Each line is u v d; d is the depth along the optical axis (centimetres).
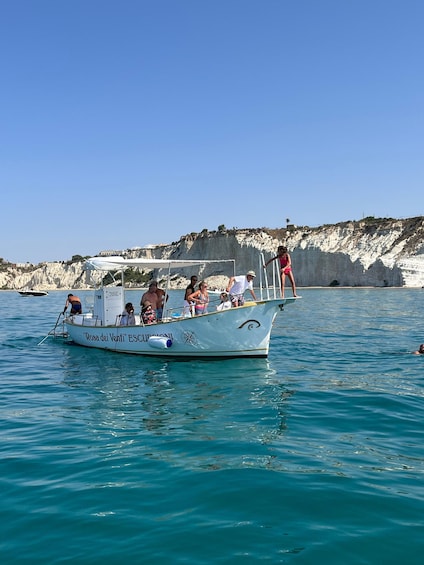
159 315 1680
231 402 969
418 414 857
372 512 495
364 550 427
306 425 801
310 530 462
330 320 2795
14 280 14150
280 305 1402
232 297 1499
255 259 9531
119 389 1116
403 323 2538
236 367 1370
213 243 10200
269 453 671
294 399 979
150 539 452
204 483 573
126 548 438
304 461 638
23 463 651
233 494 542
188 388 1108
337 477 582
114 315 1762
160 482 579
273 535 455
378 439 725
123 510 511
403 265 8269
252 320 1427
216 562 413
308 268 9319
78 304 2095
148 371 1338
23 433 789
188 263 1662
